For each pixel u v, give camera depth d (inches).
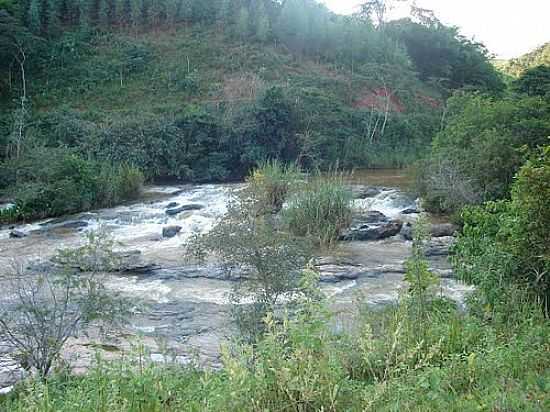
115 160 1066.7
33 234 683.4
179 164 1118.4
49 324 301.3
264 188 642.2
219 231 301.7
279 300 303.3
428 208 737.0
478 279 294.5
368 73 1717.5
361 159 1296.8
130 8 1753.2
